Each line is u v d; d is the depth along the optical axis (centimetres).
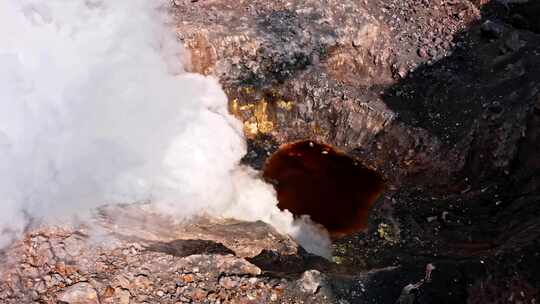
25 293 762
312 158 1470
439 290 899
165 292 802
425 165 1373
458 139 1348
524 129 1242
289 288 849
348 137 1487
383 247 1190
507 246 948
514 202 1159
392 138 1429
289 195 1358
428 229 1211
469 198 1258
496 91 1367
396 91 1492
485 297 859
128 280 807
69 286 776
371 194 1371
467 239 1116
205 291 814
